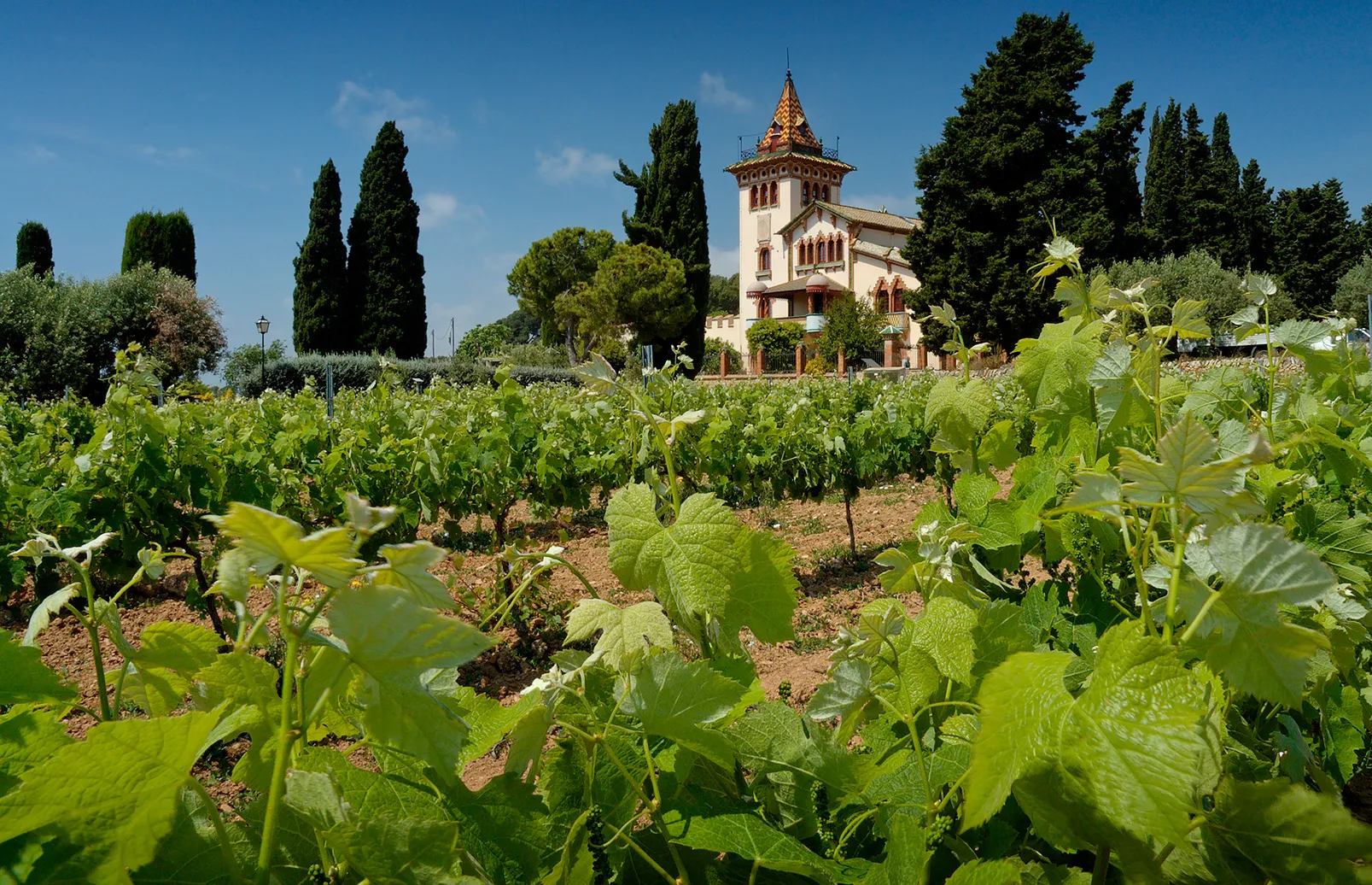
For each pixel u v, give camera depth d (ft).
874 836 3.14
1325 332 5.16
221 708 1.83
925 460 25.77
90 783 1.73
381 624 1.76
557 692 2.84
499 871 2.41
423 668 1.79
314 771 2.35
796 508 29.50
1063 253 5.25
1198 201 134.10
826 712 3.22
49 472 16.34
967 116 111.45
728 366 169.99
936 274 109.81
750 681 3.38
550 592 15.10
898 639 3.30
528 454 21.89
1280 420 6.04
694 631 3.40
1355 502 6.72
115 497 15.56
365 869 1.95
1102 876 2.36
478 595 13.80
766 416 24.58
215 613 15.48
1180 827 1.82
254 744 2.46
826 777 3.07
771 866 2.50
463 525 27.27
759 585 3.48
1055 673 2.13
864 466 23.93
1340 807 2.12
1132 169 110.83
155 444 15.76
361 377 98.12
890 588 4.09
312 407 26.50
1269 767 3.37
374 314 133.69
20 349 96.12
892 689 3.43
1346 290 110.32
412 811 2.41
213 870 2.01
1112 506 2.45
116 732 1.69
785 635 3.51
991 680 2.16
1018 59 109.91
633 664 2.93
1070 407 5.02
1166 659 1.98
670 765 2.98
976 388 5.80
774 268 188.55
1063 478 4.91
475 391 33.47
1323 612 4.07
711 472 22.74
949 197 111.55
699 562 3.24
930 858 2.67
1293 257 136.77
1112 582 4.83
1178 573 2.32
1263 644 2.16
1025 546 5.44
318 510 19.81
